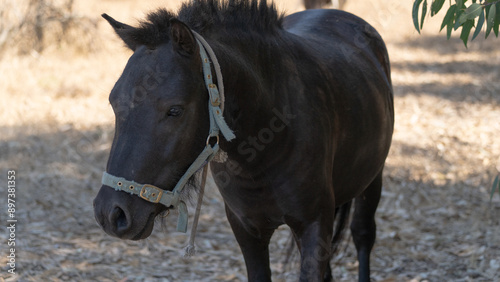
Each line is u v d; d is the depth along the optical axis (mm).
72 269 5727
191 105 2939
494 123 10750
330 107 3840
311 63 3879
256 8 3605
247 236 3938
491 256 5949
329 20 4914
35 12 14547
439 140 9836
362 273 5070
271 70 3566
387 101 4691
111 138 9750
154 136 2852
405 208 7406
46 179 8219
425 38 18609
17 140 9500
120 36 3154
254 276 4020
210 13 3336
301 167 3555
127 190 2836
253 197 3627
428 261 6016
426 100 12375
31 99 11461
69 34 14898
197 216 3467
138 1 19984
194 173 3084
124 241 6531
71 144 9453
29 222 6938
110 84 12492
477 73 14586
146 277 5629
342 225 4996
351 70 4270
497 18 3564
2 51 14336
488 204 7340
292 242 4949
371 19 18656
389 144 4738
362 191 4648
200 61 3018
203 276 5715
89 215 7254
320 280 3693
